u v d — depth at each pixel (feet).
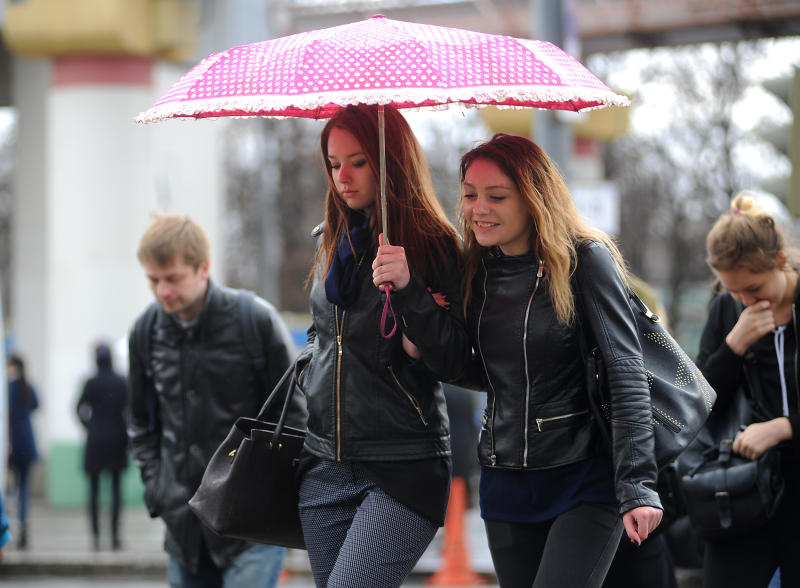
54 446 160.76
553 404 40.68
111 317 155.94
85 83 155.74
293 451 44.21
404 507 41.09
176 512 50.42
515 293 40.96
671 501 51.08
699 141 336.29
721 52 319.47
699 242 362.94
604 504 40.52
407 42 37.22
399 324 40.50
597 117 225.76
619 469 38.93
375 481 41.06
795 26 186.80
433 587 109.19
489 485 42.50
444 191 341.41
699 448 50.08
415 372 41.50
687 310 365.61
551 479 40.86
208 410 50.26
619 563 50.14
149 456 52.11
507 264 41.37
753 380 49.21
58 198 157.58
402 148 42.16
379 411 41.04
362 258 41.65
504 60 37.47
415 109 46.83
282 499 44.24
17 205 176.24
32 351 175.22
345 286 41.22
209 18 159.33
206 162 169.07
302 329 207.00
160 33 152.97
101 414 128.06
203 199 168.35
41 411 174.70
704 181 339.98
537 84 36.91
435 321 40.34
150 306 52.11
